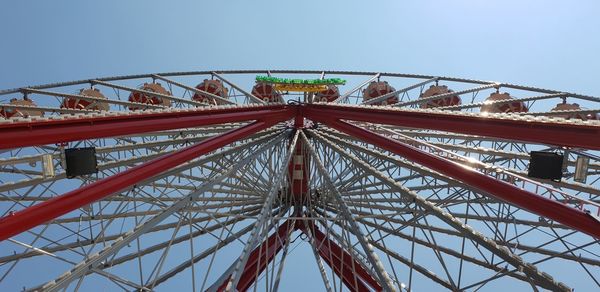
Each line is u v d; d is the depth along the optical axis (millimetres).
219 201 35375
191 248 21031
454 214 29453
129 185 19297
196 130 33594
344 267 30750
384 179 23578
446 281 27625
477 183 19141
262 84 48938
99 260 18422
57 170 25703
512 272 18266
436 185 29594
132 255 28297
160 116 19734
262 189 34188
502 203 25531
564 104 41219
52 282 16891
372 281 29703
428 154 21547
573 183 23062
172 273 27875
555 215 16516
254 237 21797
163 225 29766
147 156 27953
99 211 26906
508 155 28906
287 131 33781
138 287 19531
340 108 26625
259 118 27000
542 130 15414
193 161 26703
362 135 25953
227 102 39781
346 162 30922
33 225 15648
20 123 14484
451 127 18609
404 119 21219
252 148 31656
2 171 26578
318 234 33500
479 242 19094
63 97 40281
